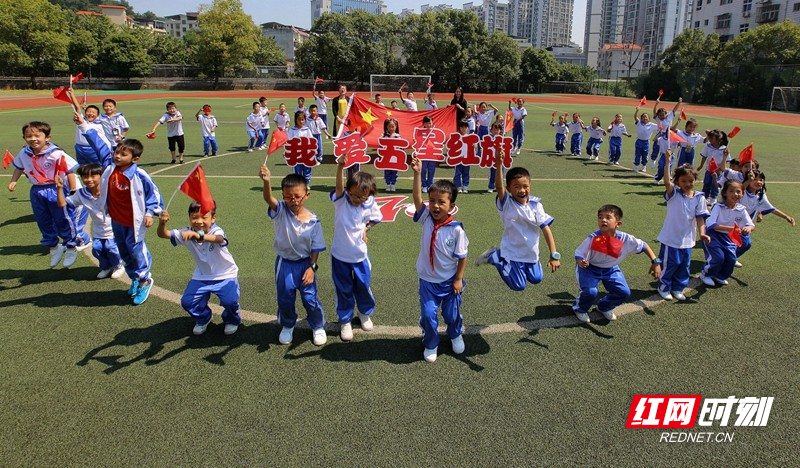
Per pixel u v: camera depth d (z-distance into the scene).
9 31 46.78
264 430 3.30
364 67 57.09
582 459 3.10
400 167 9.34
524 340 4.51
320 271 6.10
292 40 109.62
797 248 7.18
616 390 3.80
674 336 4.62
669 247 5.36
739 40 46.41
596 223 8.30
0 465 2.97
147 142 17.05
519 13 120.56
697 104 48.81
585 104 43.72
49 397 3.60
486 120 15.23
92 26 57.94
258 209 8.77
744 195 6.57
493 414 3.50
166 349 4.26
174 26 136.88
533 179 11.97
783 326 4.84
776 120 31.23
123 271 5.88
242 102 37.50
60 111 27.45
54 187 6.09
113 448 3.12
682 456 3.15
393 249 6.82
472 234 7.61
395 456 3.09
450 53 56.81
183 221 8.16
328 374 3.94
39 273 5.88
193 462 3.02
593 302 4.99
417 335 4.57
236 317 4.51
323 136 18.27
